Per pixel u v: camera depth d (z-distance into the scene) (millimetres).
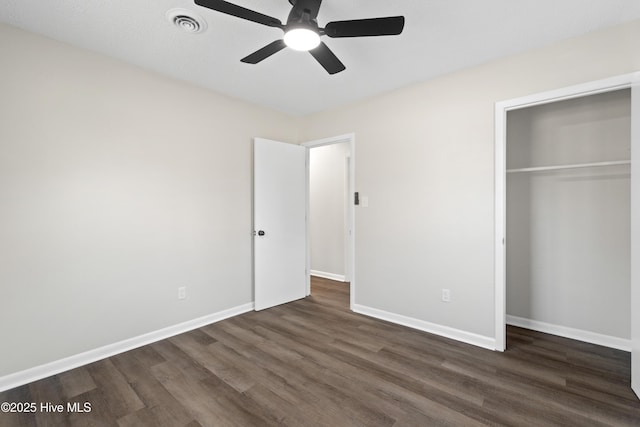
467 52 2340
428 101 2826
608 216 2512
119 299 2467
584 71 2113
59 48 2166
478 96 2541
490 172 2490
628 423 1615
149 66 2562
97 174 2346
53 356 2152
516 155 2928
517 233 2932
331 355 2396
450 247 2705
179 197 2832
